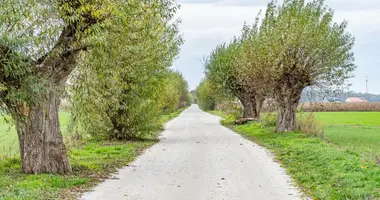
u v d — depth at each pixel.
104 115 26.61
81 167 15.41
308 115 32.22
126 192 11.60
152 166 16.62
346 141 27.64
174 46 27.98
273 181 13.33
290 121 30.94
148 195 11.25
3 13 11.30
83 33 12.77
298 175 14.06
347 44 29.69
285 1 31.28
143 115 27.89
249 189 12.09
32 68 12.46
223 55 48.91
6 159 15.97
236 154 20.42
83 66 15.27
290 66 29.22
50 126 13.87
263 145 24.67
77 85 15.45
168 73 32.62
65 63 13.56
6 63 11.55
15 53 11.52
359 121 53.44
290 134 28.58
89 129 26.16
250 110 47.47
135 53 16.86
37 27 12.05
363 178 12.19
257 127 36.62
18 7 11.48
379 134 33.75
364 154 18.42
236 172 15.09
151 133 29.16
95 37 12.45
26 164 13.64
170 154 20.61
